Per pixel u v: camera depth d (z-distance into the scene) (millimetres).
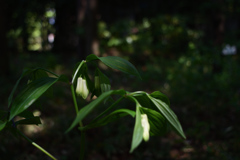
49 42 12484
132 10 13039
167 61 9195
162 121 902
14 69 6941
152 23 11148
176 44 10398
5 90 4879
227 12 6820
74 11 12188
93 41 8281
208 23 7051
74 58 8953
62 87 5457
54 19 12375
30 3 11297
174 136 3678
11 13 11461
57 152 3043
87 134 3537
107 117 855
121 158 3154
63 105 4543
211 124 3994
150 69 8078
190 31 10484
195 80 6059
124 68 882
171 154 3246
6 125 977
